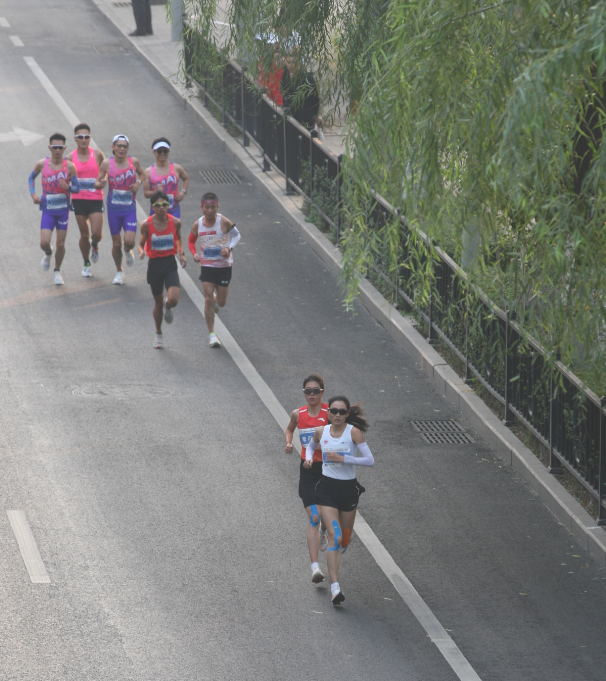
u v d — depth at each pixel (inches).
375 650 888.9
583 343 820.6
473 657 887.7
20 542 1022.4
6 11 3592.5
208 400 1369.3
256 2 1355.8
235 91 2450.8
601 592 1001.5
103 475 1167.0
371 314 1690.5
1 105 2605.8
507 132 700.7
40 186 2130.9
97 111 2628.0
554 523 1128.2
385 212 1558.8
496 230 905.5
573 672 874.8
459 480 1212.5
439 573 1020.5
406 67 829.8
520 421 1304.1
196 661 858.1
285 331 1606.8
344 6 1294.3
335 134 2252.7
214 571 996.6
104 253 1868.8
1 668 834.2
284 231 2007.9
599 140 794.8
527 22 775.7
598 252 769.6
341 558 1038.4
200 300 1704.0
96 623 901.2
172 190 1723.7
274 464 1219.2
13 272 1754.4
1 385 1371.8
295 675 847.1
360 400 1403.8
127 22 3437.5
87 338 1535.4
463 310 1408.7
